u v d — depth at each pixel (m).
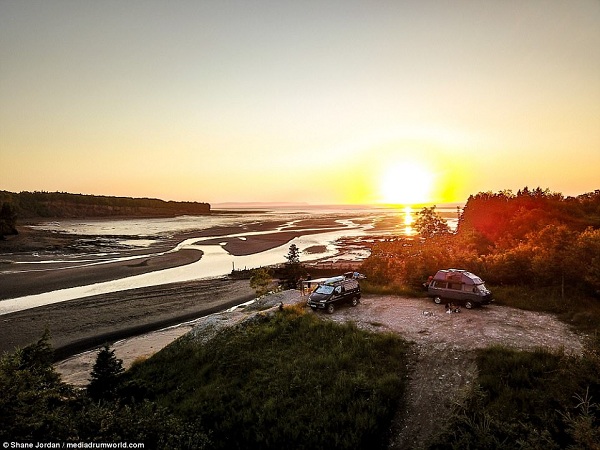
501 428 10.85
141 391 17.50
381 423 12.64
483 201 60.78
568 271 23.16
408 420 12.91
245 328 21.94
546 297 22.91
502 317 20.58
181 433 11.41
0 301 39.62
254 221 179.12
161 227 135.12
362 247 84.38
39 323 32.66
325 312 23.47
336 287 23.75
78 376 22.56
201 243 90.06
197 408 14.98
